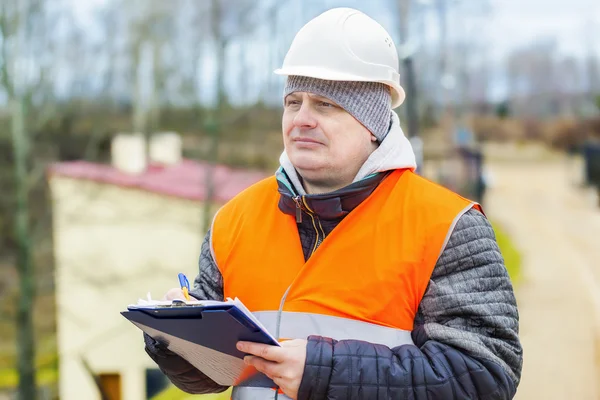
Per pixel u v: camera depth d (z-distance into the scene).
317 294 1.86
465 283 1.82
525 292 11.91
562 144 59.81
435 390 1.73
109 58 21.42
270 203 2.04
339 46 1.87
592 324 9.35
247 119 23.23
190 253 15.42
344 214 1.90
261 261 1.96
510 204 29.41
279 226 1.98
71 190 15.68
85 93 20.83
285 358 1.69
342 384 1.71
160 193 15.34
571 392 6.59
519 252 16.55
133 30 22.64
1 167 17.94
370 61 1.89
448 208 1.86
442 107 28.52
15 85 16.67
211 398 6.62
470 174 24.23
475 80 65.19
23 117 16.84
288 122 1.94
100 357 15.05
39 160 18.73
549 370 7.35
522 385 6.90
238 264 1.99
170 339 1.81
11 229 18.70
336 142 1.88
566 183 38.12
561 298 11.27
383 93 1.93
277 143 23.75
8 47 16.34
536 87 76.62
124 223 15.48
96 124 21.08
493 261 1.84
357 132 1.90
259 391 1.93
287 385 1.71
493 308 1.80
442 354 1.77
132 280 15.38
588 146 33.72
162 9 23.12
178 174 16.72
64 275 15.63
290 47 1.99
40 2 16.72
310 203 1.87
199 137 25.77
